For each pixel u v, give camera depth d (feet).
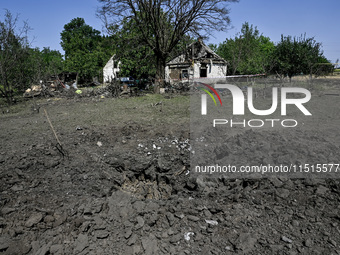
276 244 9.36
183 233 10.12
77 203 12.19
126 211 11.43
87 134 24.12
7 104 50.47
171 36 68.90
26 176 14.96
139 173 17.35
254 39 90.74
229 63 89.04
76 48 155.33
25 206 11.67
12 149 19.85
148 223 10.55
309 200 12.04
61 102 50.70
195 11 63.21
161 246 9.43
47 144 20.99
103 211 11.61
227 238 9.80
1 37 51.72
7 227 10.33
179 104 43.47
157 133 24.47
